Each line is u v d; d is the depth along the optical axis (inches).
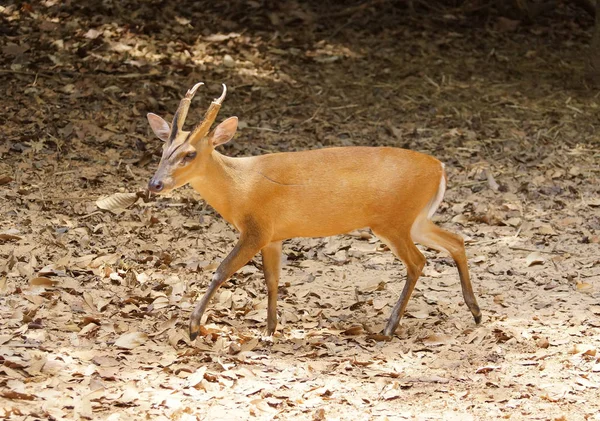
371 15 845.8
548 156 625.0
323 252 476.1
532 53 814.5
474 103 705.0
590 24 900.6
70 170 540.4
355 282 440.8
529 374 343.0
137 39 723.4
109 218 490.6
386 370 343.9
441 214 532.7
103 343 352.8
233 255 358.3
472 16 877.2
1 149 549.0
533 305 414.9
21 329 352.5
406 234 373.4
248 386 323.0
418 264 378.6
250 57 733.9
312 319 395.2
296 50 757.3
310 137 624.4
